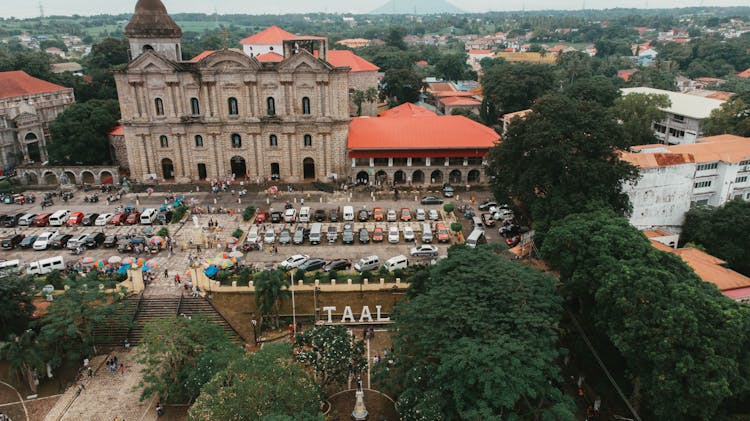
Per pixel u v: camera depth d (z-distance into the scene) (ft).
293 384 169.78
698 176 323.98
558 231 224.33
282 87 384.88
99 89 595.06
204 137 397.80
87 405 203.51
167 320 209.05
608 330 188.85
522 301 184.44
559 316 190.49
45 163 456.04
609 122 286.46
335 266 274.57
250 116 391.65
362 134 405.39
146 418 196.44
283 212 351.87
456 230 309.63
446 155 391.65
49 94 522.47
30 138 472.03
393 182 399.24
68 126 428.56
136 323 239.50
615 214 249.55
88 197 375.04
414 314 187.42
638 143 450.30
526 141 282.56
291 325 245.04
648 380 176.04
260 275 234.58
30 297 231.71
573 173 276.41
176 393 197.47
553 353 171.94
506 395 154.81
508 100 573.74
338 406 198.18
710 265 246.47
